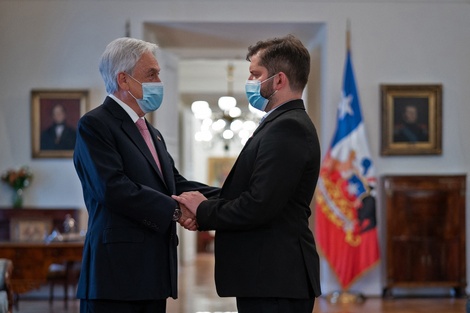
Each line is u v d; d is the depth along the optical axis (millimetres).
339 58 8523
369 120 8539
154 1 8484
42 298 8297
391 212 8258
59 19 8453
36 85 8438
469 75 8539
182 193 3156
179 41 9695
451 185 8227
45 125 8414
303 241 2859
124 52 3033
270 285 2752
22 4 8438
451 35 8547
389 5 8547
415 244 8250
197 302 7984
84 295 2918
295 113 2857
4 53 8422
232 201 2787
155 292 2926
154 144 3250
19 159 8430
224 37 9391
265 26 8703
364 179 8141
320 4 8516
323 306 7652
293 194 2844
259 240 2797
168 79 9406
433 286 8258
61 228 8148
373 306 7648
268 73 2936
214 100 14297
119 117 3014
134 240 2902
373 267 8055
